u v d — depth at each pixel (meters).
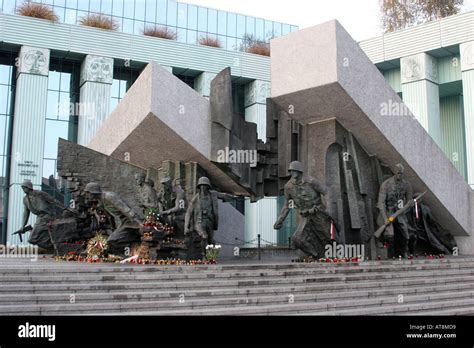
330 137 13.48
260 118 28.80
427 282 10.39
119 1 30.69
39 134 24.62
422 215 15.43
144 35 27.25
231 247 18.20
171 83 13.26
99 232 13.16
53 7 29.09
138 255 11.77
